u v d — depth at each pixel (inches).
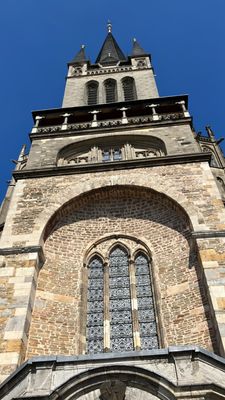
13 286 691.4
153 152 1011.3
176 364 472.4
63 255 792.9
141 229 830.5
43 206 844.0
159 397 454.0
